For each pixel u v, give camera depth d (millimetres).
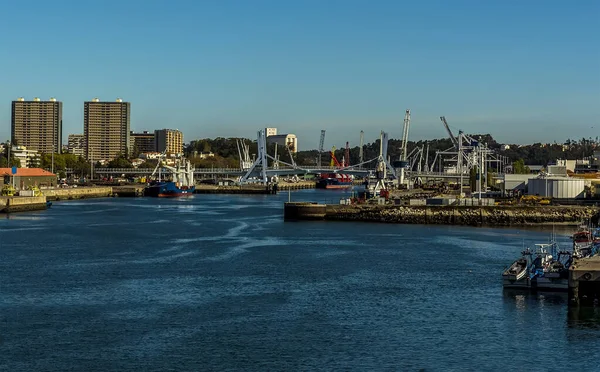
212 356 71250
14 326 80188
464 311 87688
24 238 151000
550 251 134375
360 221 198250
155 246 140500
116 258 124375
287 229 175375
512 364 69750
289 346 74312
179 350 72875
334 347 74125
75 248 136125
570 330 79938
